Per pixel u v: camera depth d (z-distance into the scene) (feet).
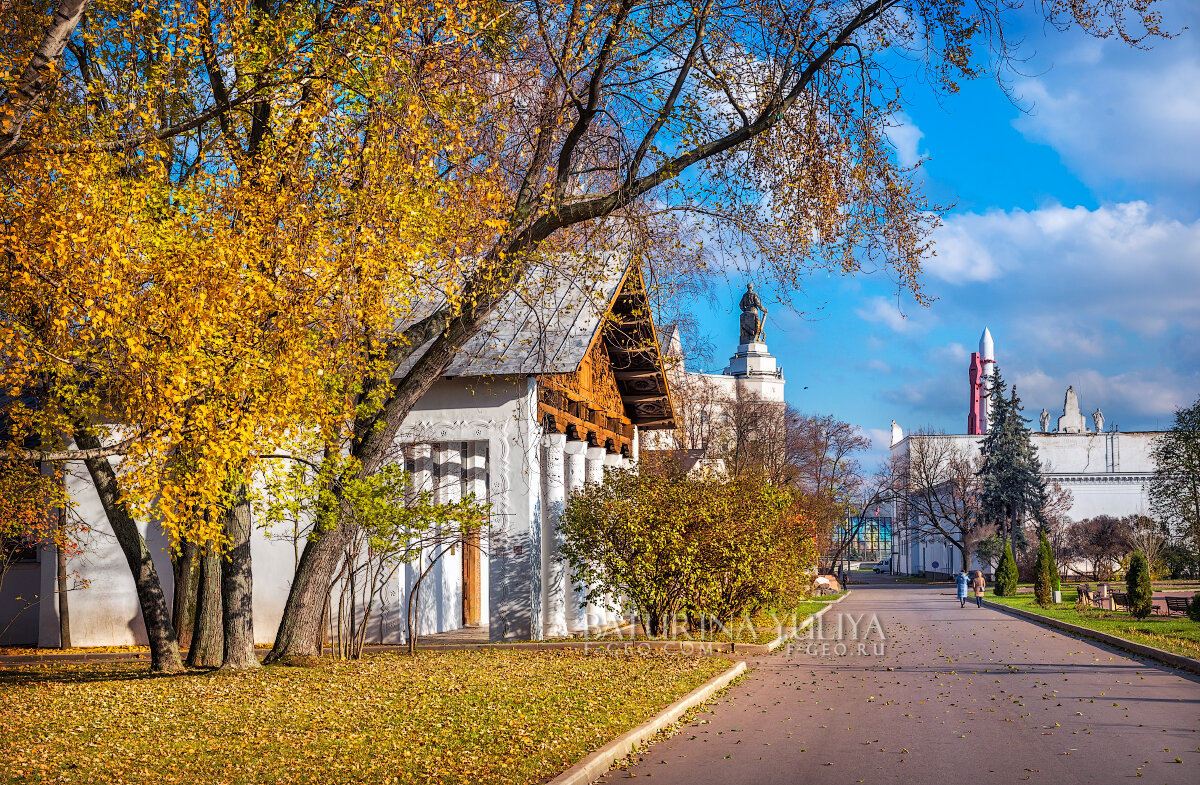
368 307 36.58
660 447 152.46
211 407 31.12
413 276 39.81
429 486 76.84
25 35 32.53
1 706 39.42
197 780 26.55
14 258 30.42
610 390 98.68
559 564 80.64
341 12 35.78
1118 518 271.69
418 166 38.73
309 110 35.96
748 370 327.67
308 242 35.45
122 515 53.42
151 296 31.89
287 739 32.17
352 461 50.34
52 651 78.13
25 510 64.49
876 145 49.52
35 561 85.66
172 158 41.27
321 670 51.03
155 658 53.62
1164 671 54.65
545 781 26.63
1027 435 253.44
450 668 52.37
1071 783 27.32
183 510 31.83
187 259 32.27
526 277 54.39
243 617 52.90
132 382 31.71
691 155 49.62
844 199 49.67
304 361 34.53
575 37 45.98
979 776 28.35
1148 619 99.60
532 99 48.26
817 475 246.88
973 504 279.28
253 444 33.37
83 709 38.40
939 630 91.76
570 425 86.07
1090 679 51.44
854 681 51.70
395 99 38.42
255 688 44.21
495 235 49.47
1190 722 37.17
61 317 30.37
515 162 51.80
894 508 408.26
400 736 32.68
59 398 37.93
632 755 32.14
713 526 71.36
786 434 235.61
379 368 44.50
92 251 30.27
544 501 84.23
